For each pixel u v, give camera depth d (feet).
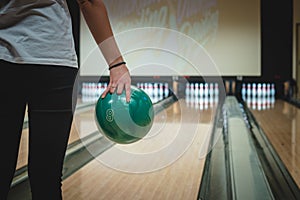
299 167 7.00
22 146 7.50
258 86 22.02
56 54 2.89
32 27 2.83
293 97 21.80
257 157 7.04
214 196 4.97
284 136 10.53
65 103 2.99
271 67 21.90
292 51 21.75
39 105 2.91
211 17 21.70
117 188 5.58
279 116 14.94
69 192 5.38
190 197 5.19
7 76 2.75
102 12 3.23
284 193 5.30
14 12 2.79
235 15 21.71
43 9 2.86
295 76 24.21
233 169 6.07
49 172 3.00
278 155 8.05
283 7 21.59
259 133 11.09
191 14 21.59
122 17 21.89
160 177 6.04
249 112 16.21
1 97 2.76
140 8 21.67
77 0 3.18
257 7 21.67
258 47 21.83
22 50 2.76
